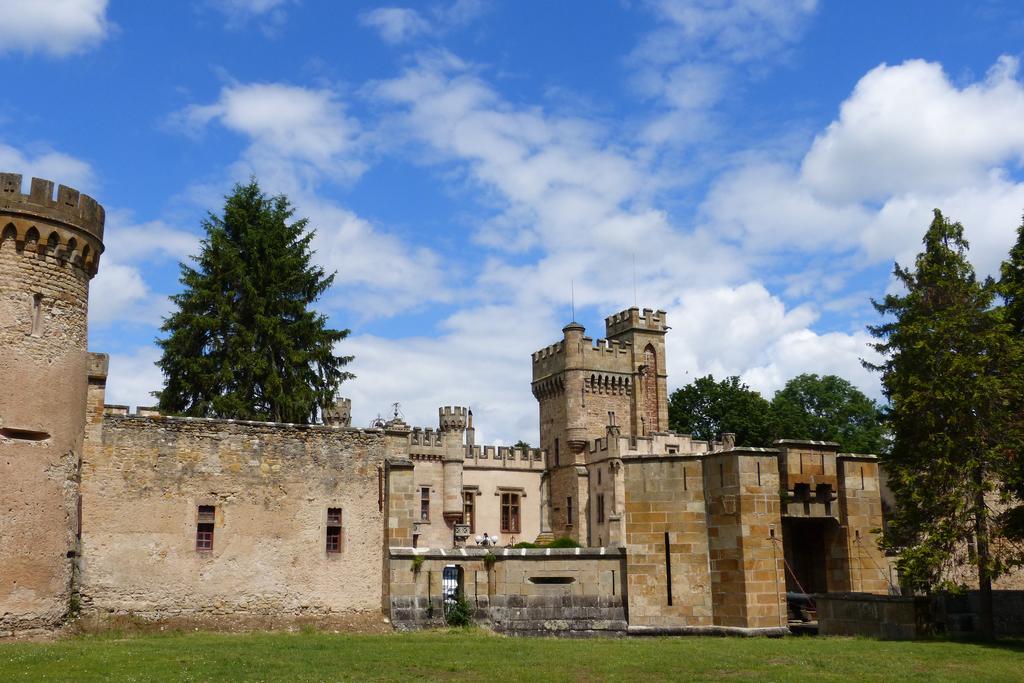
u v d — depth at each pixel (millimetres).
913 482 26781
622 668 18281
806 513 28547
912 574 26297
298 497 30344
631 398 82375
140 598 27641
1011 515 27234
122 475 28109
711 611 27125
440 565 29500
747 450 27188
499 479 75250
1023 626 30500
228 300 44938
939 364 26734
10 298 24625
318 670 17516
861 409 80750
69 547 25797
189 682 15883
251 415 42938
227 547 29109
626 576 28375
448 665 18359
